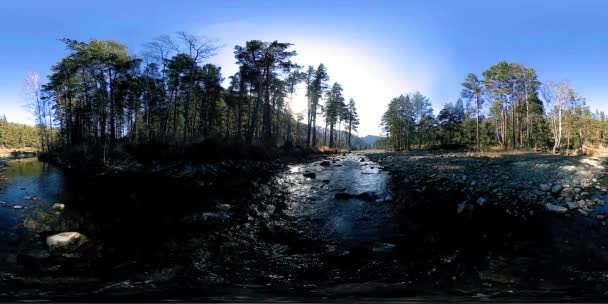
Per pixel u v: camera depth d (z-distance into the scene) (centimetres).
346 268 576
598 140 4688
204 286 499
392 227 831
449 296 458
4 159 3419
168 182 1469
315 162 2900
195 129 3738
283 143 3528
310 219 923
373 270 564
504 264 576
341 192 1283
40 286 487
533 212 902
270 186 1461
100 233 766
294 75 4484
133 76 3250
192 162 1872
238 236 760
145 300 444
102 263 585
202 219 880
